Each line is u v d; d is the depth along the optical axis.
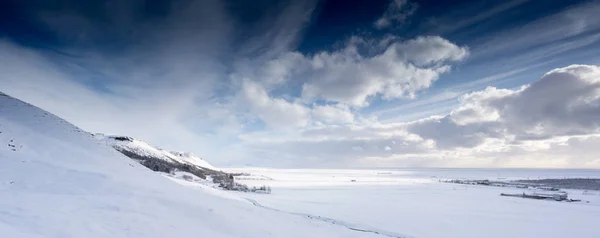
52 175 20.97
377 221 58.50
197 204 23.11
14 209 13.13
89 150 31.12
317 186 188.50
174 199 22.39
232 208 26.94
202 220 19.58
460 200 110.00
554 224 64.88
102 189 20.69
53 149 26.94
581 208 91.38
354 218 60.41
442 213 75.56
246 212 27.02
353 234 30.70
